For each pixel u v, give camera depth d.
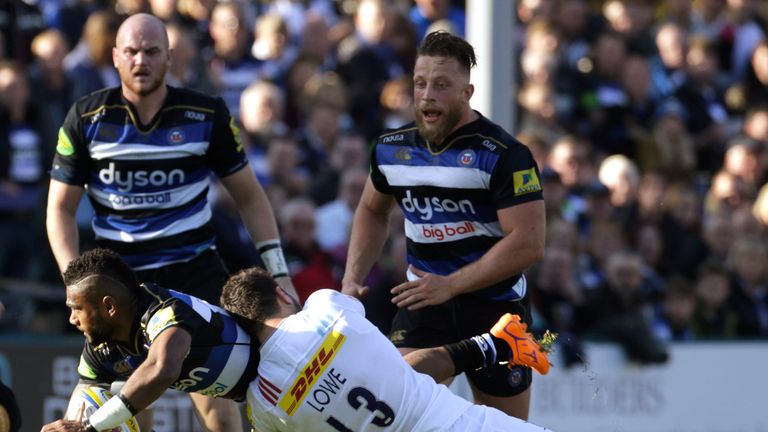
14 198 31.73
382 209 19.70
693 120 42.94
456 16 42.88
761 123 43.56
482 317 19.30
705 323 36.03
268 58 38.16
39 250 31.42
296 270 31.05
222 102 20.17
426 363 17.42
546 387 32.16
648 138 40.97
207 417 20.38
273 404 16.56
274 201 33.53
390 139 18.98
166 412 28.16
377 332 16.80
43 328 30.20
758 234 38.69
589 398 32.56
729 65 46.62
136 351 17.02
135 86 19.39
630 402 33.03
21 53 35.69
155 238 20.00
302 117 37.62
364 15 39.97
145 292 16.89
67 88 32.97
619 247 36.22
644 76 41.62
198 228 20.27
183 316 16.25
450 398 17.06
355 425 16.56
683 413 33.69
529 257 18.23
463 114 18.45
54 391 28.52
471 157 18.33
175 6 38.06
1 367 28.14
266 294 16.81
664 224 38.03
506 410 19.52
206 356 16.34
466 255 18.86
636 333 33.00
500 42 25.48
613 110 41.00
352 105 38.50
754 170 42.06
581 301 32.94
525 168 18.25
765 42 46.03
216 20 37.78
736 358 34.44
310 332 16.48
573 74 41.09
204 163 20.20
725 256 38.12
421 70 18.17
